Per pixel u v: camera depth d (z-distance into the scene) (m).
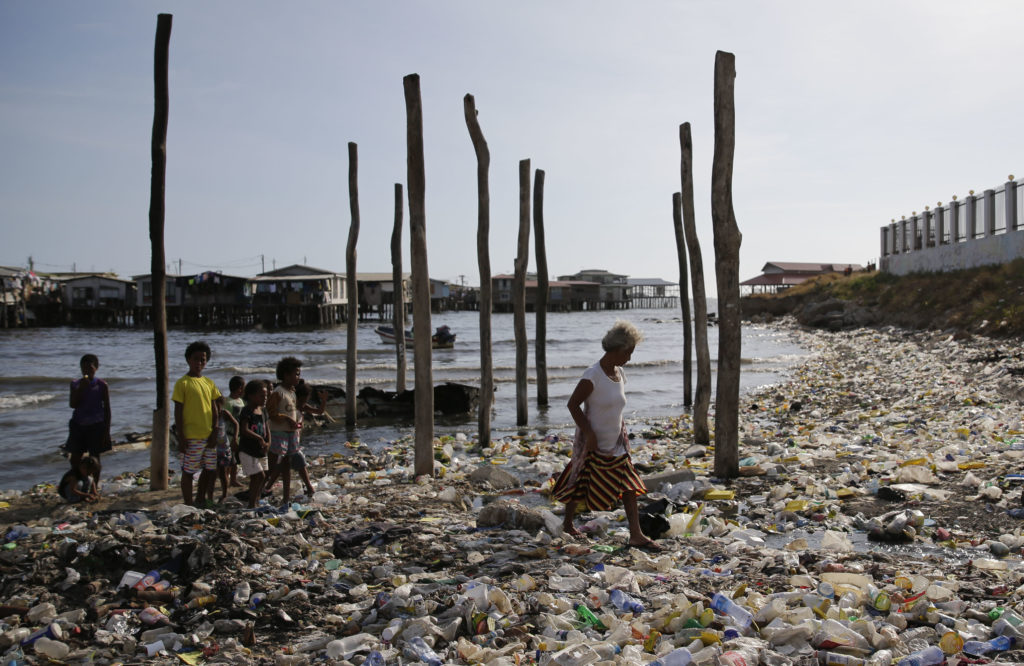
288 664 4.24
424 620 4.53
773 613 4.46
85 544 6.05
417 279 9.84
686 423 15.49
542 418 17.64
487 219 12.80
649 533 6.57
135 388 25.19
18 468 13.46
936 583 4.90
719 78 8.76
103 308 76.06
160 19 9.01
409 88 9.57
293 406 8.52
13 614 5.13
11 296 74.00
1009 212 32.91
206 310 74.31
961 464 8.47
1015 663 3.77
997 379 16.34
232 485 9.64
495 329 69.81
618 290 137.25
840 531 6.66
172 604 5.30
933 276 39.94
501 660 3.97
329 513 7.64
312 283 75.62
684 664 3.81
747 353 36.91
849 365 26.70
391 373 30.47
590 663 3.86
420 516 7.60
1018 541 5.90
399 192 18.61
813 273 95.44
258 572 5.64
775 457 9.86
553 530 6.64
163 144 9.16
